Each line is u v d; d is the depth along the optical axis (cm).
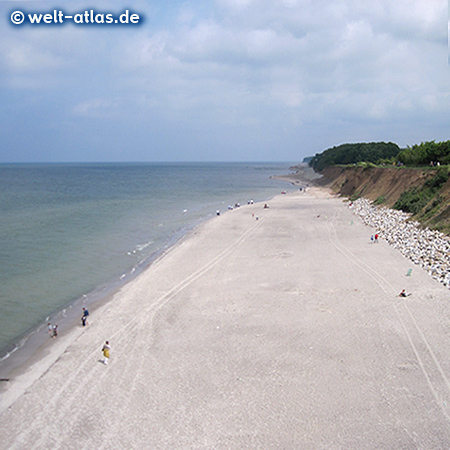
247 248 3688
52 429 1370
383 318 2098
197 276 2928
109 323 2191
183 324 2134
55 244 4012
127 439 1314
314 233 4219
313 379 1603
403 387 1535
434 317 2077
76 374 1697
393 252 3334
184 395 1531
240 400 1491
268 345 1875
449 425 1334
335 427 1339
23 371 1755
